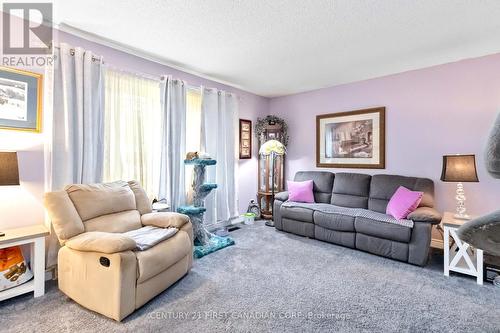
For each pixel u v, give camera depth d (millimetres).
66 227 1987
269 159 4496
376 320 1787
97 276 1798
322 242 3367
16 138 2199
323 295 2100
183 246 2285
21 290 1941
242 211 4516
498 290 2180
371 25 2303
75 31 2453
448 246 2453
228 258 2832
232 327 1702
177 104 3301
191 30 2420
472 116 3008
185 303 1970
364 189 3602
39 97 2293
